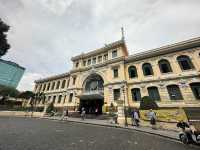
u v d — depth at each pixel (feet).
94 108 98.17
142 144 25.02
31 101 143.23
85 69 113.19
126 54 111.45
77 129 40.83
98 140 26.76
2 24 61.11
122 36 113.91
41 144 21.75
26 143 21.85
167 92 71.72
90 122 59.52
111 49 104.37
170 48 76.84
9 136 26.22
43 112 99.09
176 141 29.27
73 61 127.24
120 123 56.49
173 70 73.31
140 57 87.61
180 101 66.08
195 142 25.98
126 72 91.15
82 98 100.68
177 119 43.91
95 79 107.24
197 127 29.40
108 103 86.84
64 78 130.62
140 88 81.61
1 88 156.15
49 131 34.96
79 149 19.98
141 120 52.95
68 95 112.37
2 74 326.65
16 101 170.40
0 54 64.13
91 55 116.47
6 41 63.46
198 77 64.95
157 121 48.24
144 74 83.97
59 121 66.64
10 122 51.49
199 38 68.85
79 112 95.86
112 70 95.96
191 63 69.26
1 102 157.38
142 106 59.77
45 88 145.28
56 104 121.49
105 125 52.26
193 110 50.08
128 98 83.56
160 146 24.12
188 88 65.98
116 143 24.82
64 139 26.32
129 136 32.58
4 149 18.03
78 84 111.14
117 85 88.17
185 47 72.64
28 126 42.57
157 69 79.25
